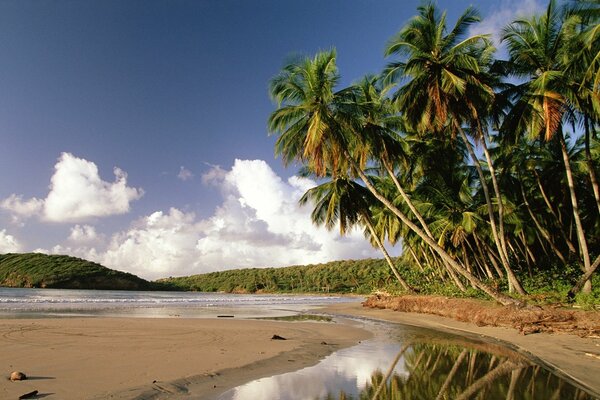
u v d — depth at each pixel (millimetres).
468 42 17703
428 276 41531
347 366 9672
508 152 25062
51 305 33531
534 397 7188
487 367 9766
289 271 140500
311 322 21531
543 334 14484
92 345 11117
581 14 15945
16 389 6500
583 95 16984
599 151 25297
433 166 27469
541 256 35875
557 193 28422
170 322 18625
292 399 6750
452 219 27547
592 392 7535
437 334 16406
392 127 25438
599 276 19672
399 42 18891
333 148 19281
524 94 18641
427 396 7176
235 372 8445
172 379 7547
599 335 13352
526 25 18656
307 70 19203
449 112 19031
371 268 115625
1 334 12766
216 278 140125
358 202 30109
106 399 6230
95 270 105438
